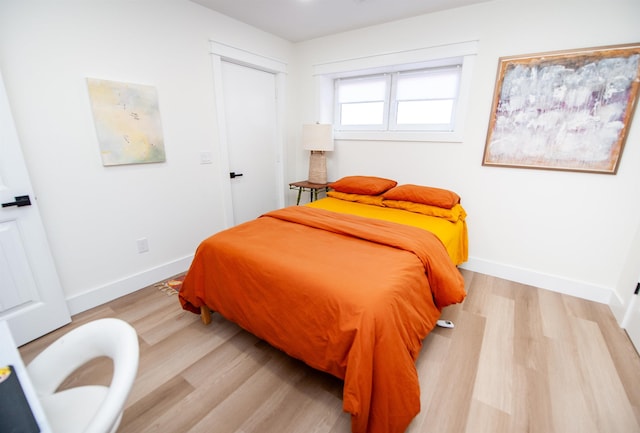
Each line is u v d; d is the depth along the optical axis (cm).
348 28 296
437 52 258
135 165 225
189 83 251
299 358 140
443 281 160
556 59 211
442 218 239
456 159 268
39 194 180
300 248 165
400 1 235
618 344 179
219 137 283
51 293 183
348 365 112
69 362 84
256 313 152
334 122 364
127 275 232
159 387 146
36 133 175
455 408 135
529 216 245
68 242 196
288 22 281
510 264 260
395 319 120
